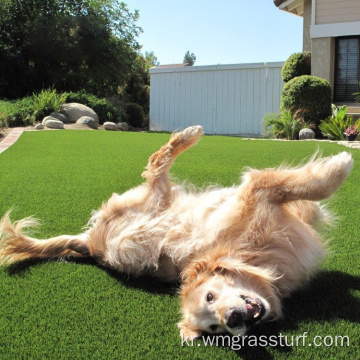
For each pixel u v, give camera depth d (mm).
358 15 9391
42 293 1883
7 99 13305
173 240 1942
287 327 1562
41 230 2646
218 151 5875
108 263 2127
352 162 1868
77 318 1669
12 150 6312
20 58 14016
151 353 1444
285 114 8672
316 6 9688
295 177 1861
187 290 1678
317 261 1928
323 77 9797
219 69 11727
